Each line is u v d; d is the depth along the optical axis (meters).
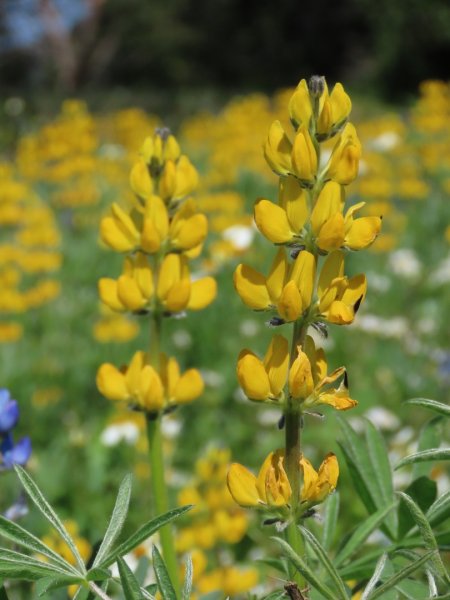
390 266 9.14
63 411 6.60
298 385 1.40
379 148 13.52
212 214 10.78
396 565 1.71
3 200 9.55
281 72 48.53
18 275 9.10
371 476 1.83
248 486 1.42
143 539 1.35
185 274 1.99
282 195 1.46
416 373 6.36
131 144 14.97
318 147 1.47
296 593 1.33
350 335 7.16
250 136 14.23
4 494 4.56
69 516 4.55
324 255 1.45
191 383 1.99
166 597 1.30
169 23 49.62
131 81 51.19
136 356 1.98
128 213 2.02
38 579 1.37
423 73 36.75
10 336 6.95
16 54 49.12
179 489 4.64
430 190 12.34
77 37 50.56
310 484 1.41
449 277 8.61
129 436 5.18
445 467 4.06
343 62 47.56
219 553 3.63
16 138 19.02
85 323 8.27
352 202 11.11
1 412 2.26
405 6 36.16
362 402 5.62
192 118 30.80
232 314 8.14
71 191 11.91
